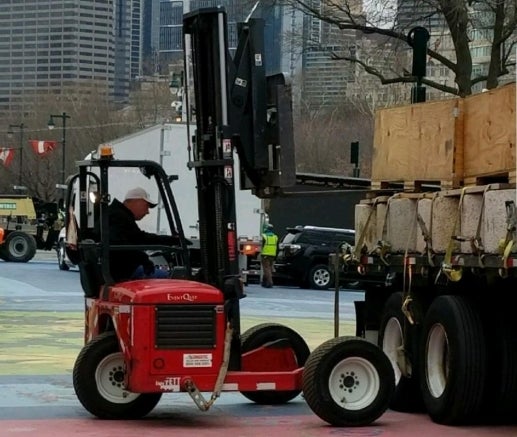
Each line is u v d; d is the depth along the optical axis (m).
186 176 34.09
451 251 11.20
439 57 34.53
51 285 36.12
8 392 14.23
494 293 11.52
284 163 11.79
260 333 13.12
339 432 11.47
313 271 39.81
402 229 12.80
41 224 55.03
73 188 12.98
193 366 11.48
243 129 11.98
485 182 11.29
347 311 29.66
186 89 12.38
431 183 12.75
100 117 91.44
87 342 12.83
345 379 11.77
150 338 11.39
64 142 76.25
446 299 11.72
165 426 11.84
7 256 50.66
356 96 63.47
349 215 47.22
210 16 11.93
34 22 105.38
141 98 90.25
